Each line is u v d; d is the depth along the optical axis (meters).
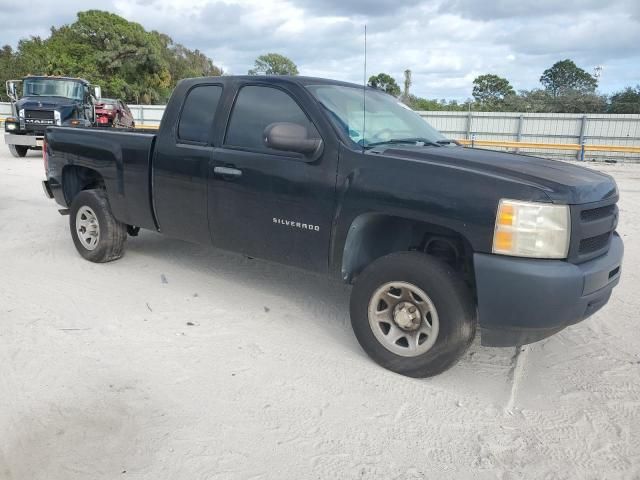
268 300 5.01
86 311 4.59
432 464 2.88
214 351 3.98
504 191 3.22
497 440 3.09
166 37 74.44
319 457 2.88
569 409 3.43
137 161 5.09
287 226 4.11
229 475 2.72
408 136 4.38
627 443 3.09
